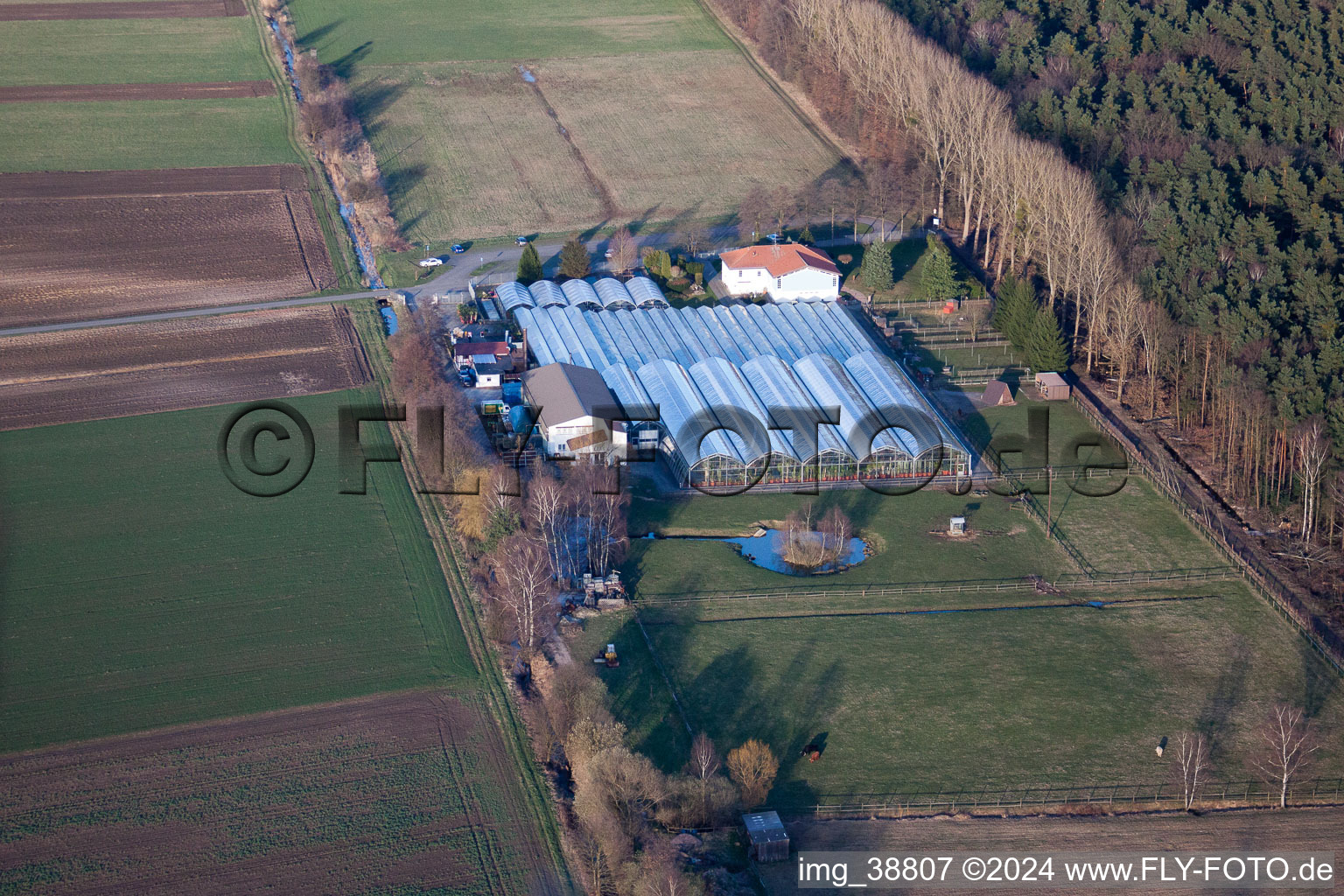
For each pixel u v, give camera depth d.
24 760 113.00
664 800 106.75
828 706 121.50
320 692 122.19
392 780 111.62
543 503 142.12
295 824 106.56
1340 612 136.00
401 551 144.25
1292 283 177.88
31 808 107.94
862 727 118.88
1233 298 173.75
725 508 155.38
